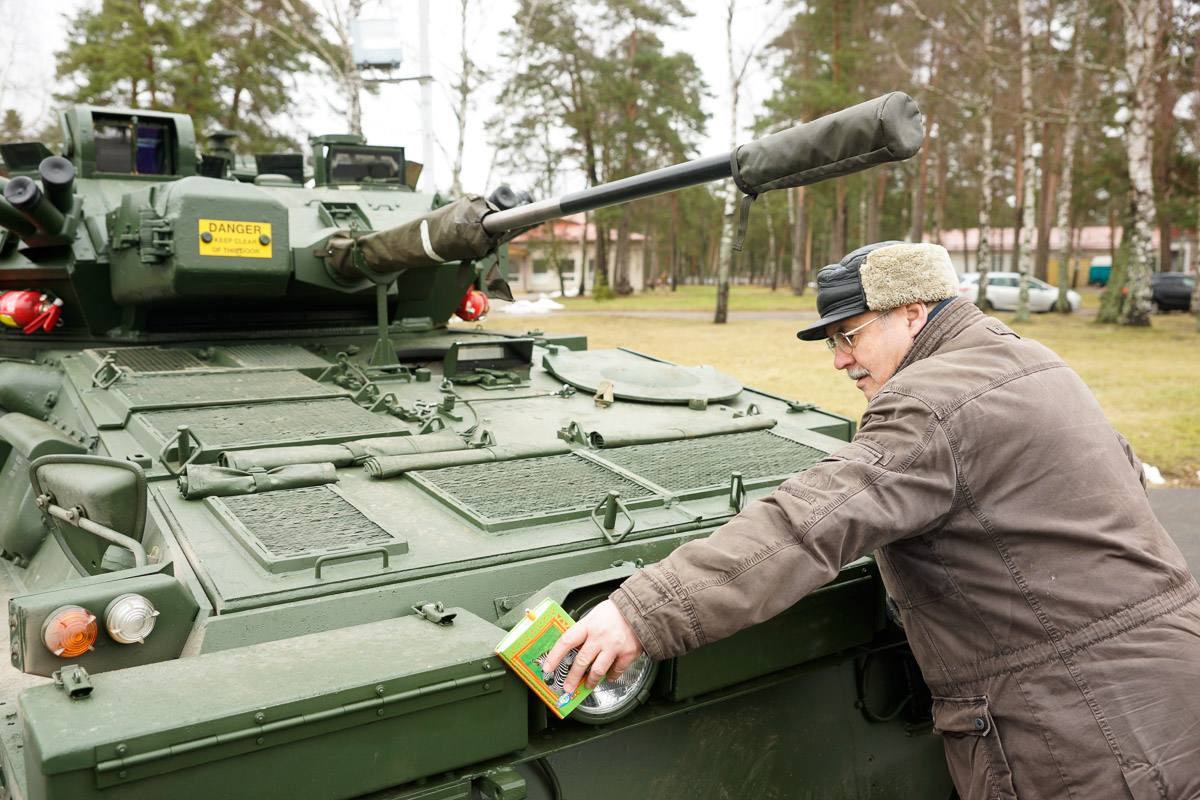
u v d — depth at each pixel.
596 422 4.45
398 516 3.13
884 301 2.68
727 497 3.55
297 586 2.61
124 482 2.89
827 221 53.12
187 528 2.93
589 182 34.44
